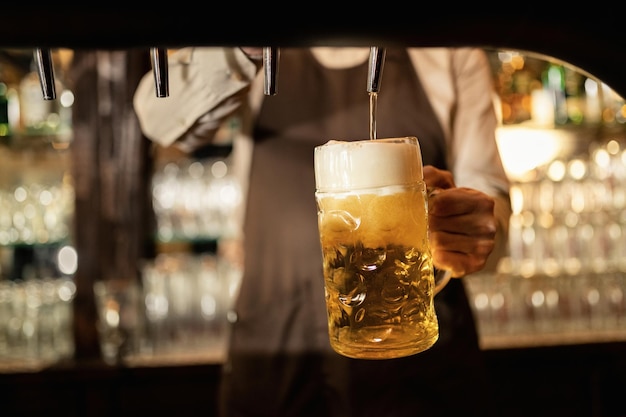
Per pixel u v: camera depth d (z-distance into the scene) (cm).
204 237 288
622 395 257
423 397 168
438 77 171
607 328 273
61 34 49
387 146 77
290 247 180
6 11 47
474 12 52
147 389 248
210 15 49
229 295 266
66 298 263
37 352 259
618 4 53
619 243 285
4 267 290
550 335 266
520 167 301
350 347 78
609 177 290
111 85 256
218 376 248
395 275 77
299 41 52
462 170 168
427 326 80
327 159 78
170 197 288
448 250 104
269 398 181
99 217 257
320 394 179
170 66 129
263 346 182
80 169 257
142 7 48
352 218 76
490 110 171
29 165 298
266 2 48
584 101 296
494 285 271
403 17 51
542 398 257
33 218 279
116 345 255
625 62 57
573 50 57
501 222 154
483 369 173
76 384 246
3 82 278
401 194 77
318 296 179
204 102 129
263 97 178
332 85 175
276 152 179
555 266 282
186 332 264
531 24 54
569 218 286
